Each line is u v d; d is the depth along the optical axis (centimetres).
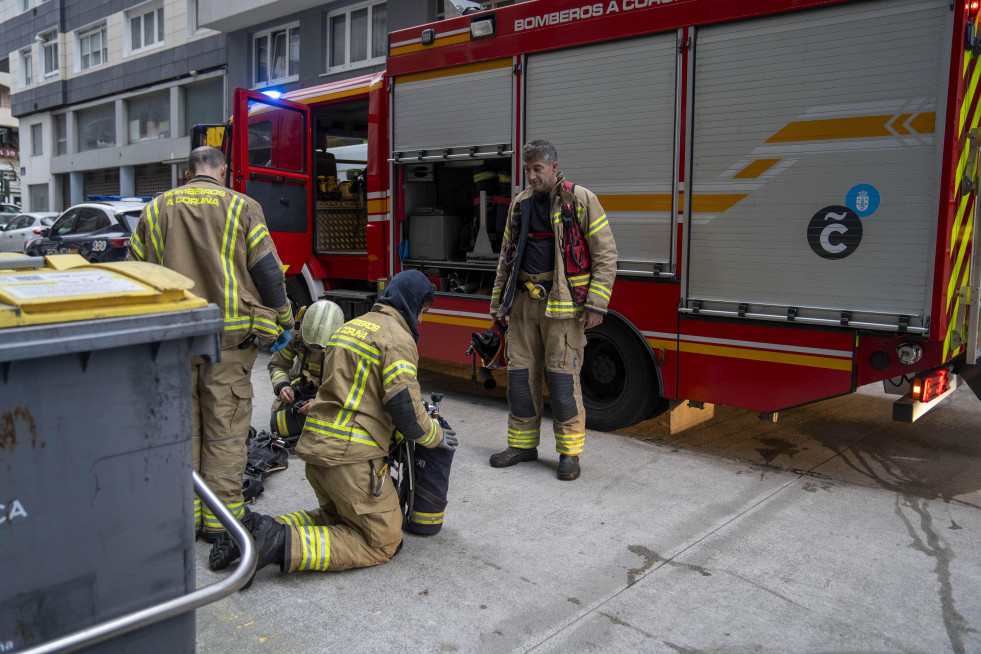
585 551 321
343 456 287
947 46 345
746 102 409
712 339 434
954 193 355
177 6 1955
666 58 438
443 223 588
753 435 498
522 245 415
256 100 642
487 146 529
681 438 492
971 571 304
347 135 781
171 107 2033
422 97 569
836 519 357
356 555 296
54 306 155
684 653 246
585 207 399
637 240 459
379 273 626
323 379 300
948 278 361
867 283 375
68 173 2645
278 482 404
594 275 399
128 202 1112
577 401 412
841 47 376
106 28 2312
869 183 371
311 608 272
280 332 346
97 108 2416
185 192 325
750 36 405
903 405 393
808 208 391
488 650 247
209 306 175
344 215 744
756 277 412
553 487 400
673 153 439
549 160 396
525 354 428
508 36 509
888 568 306
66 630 161
